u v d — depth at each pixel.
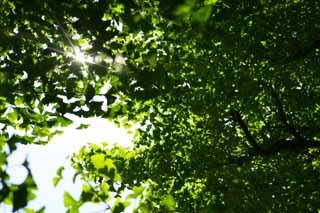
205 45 6.61
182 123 9.77
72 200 3.09
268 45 8.34
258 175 8.51
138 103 8.77
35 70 5.39
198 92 8.85
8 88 5.40
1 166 2.79
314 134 8.77
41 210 2.76
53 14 5.20
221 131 9.37
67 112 5.71
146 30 5.27
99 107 5.71
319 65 8.64
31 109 6.23
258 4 7.25
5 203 2.57
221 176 8.65
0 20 5.88
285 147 8.45
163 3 4.07
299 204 7.93
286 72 8.69
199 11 3.97
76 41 5.62
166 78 5.91
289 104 9.09
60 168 3.16
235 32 7.29
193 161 9.09
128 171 9.25
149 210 3.42
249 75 8.36
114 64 5.42
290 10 8.22
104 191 3.16
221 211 3.75
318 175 8.50
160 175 9.27
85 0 5.18
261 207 7.79
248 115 9.54
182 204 8.48
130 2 4.94
